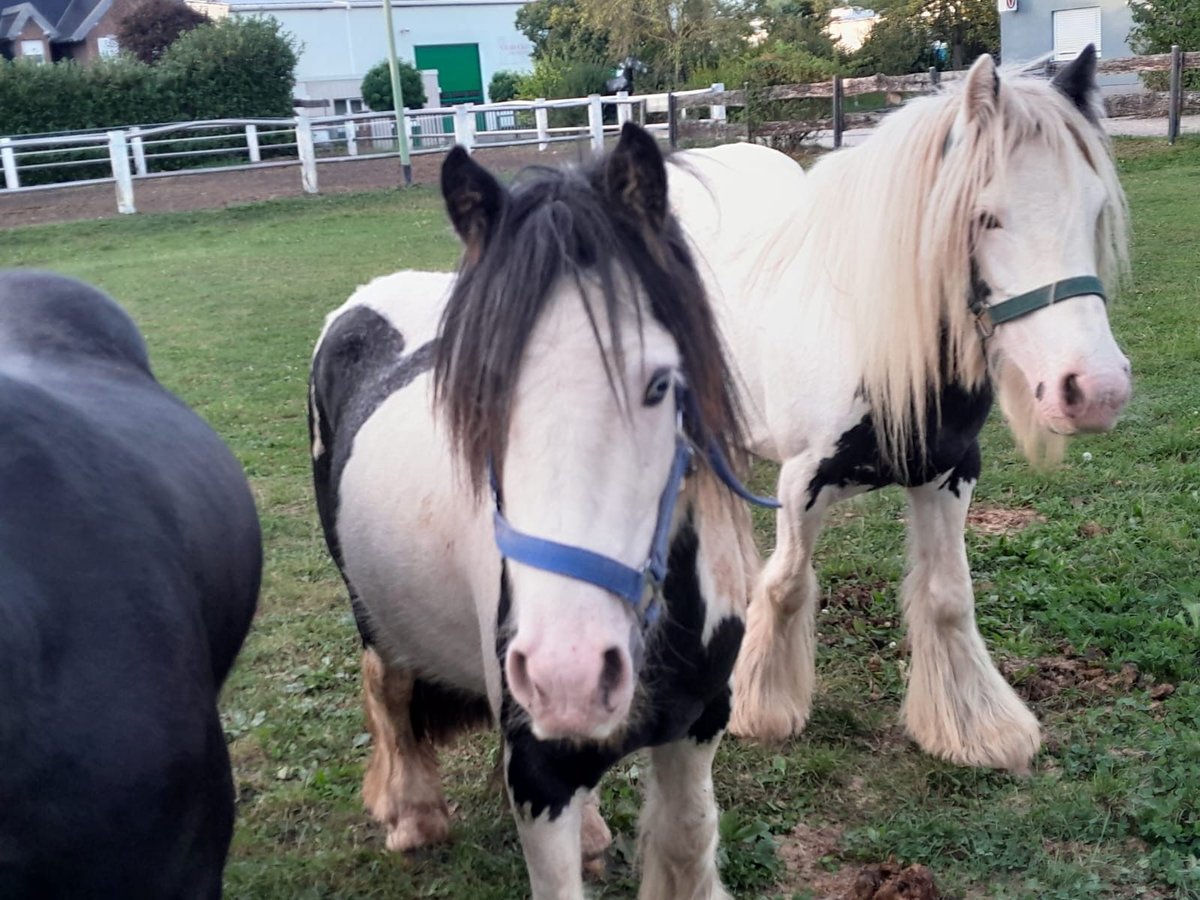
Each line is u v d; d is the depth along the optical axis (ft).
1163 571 14.12
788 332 10.97
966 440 10.68
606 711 5.59
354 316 10.84
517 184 6.41
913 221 9.70
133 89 71.87
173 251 47.11
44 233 51.90
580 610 5.57
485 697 9.17
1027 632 13.05
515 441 5.69
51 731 5.62
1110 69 49.57
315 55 118.73
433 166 66.59
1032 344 9.15
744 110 56.59
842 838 10.19
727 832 10.11
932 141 9.65
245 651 13.92
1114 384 8.78
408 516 8.68
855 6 103.60
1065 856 9.69
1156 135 51.03
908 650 13.20
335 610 15.08
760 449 11.94
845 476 10.93
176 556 7.02
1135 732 11.12
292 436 22.20
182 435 8.45
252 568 8.59
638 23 103.91
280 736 12.23
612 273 5.84
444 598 8.48
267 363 28.17
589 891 9.63
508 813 10.78
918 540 11.39
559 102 65.46
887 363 9.94
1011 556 14.93
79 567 6.14
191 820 6.42
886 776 11.12
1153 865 9.36
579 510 5.63
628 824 10.43
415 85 97.04
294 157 73.00
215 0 113.50
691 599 7.07
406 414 9.16
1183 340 23.32
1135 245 32.12
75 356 8.80
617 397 5.65
